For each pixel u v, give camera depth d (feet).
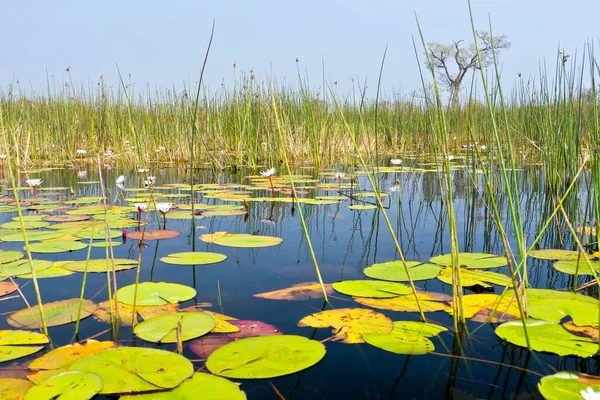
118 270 5.86
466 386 3.16
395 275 5.47
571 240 7.49
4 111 20.74
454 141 22.74
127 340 3.84
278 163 20.42
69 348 3.60
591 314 4.27
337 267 6.01
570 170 9.27
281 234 8.07
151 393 2.91
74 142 23.63
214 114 22.58
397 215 9.78
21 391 2.98
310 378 3.26
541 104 13.52
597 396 2.96
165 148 23.27
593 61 6.75
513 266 5.93
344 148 21.74
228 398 2.86
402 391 3.10
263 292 5.04
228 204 11.29
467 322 4.19
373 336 3.84
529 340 3.77
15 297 4.87
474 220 9.16
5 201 11.36
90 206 10.80
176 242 7.48
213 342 3.78
